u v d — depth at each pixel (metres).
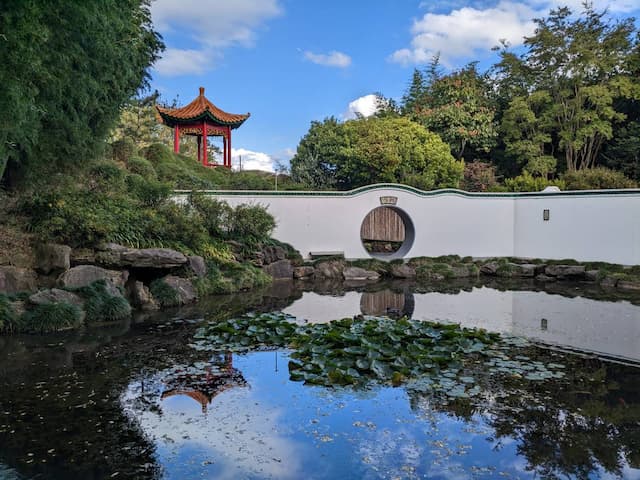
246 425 3.99
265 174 24.61
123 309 7.99
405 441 3.72
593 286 12.52
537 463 3.41
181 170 17.02
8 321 6.96
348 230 15.52
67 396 4.62
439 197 16.19
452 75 26.02
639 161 21.69
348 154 21.34
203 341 6.54
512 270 14.45
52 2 5.74
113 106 10.46
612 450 3.60
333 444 3.67
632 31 22.16
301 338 6.40
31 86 5.93
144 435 3.80
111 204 10.24
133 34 9.89
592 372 5.39
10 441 3.70
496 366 5.54
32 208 8.97
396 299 10.41
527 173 22.09
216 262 11.54
